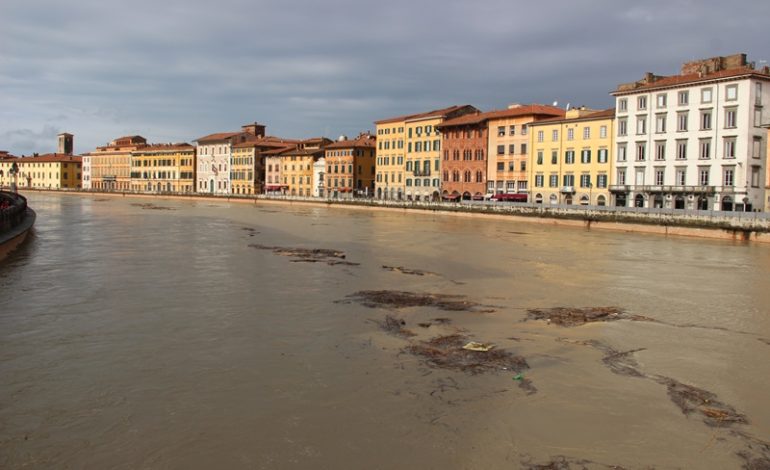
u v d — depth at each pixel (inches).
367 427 545.3
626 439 533.3
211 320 932.6
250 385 644.7
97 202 5964.6
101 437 520.1
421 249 2032.5
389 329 894.4
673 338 886.4
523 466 482.3
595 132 3976.4
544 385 661.9
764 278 1499.8
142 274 1379.2
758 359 786.2
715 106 3339.1
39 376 668.1
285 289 1215.6
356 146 6156.5
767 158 3061.0
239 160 7578.7
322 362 725.9
